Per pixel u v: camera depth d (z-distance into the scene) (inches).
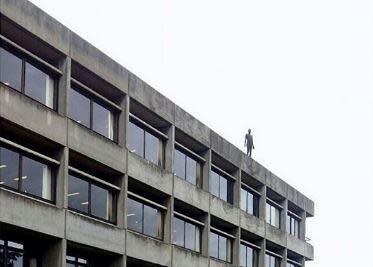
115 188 1266.0
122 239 1258.6
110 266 1266.0
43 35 1087.6
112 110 1300.4
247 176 1876.2
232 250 1756.9
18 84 1058.7
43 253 1112.2
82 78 1221.7
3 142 1009.5
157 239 1409.9
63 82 1137.4
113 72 1270.9
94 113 1246.9
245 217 1806.1
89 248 1185.4
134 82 1342.3
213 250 1656.0
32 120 1056.2
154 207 1414.9
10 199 1000.9
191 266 1504.7
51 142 1101.1
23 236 1078.4
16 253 1065.5
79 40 1179.9
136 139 1374.3
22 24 1043.9
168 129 1481.3
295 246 2151.8
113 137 1296.8
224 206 1694.1
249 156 1910.7
